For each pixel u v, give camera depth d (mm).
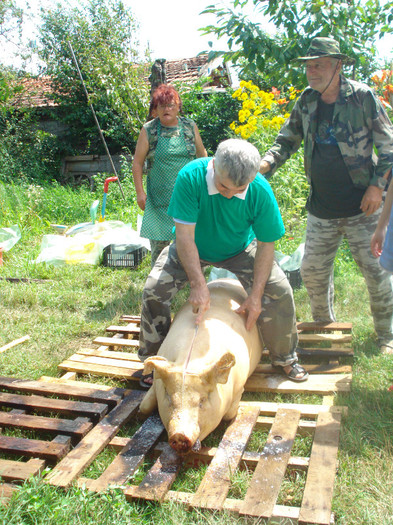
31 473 2736
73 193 11906
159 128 4969
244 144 2896
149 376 3857
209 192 3225
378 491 2643
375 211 4176
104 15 17125
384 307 4367
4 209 9469
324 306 4730
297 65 6555
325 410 3387
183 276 3713
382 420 3285
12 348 4559
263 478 2701
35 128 16656
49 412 3510
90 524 2383
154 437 3127
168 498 2621
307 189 7598
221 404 3023
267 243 3494
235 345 3350
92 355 4344
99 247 7066
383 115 3955
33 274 6656
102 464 2979
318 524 2371
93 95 12406
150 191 5051
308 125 4137
